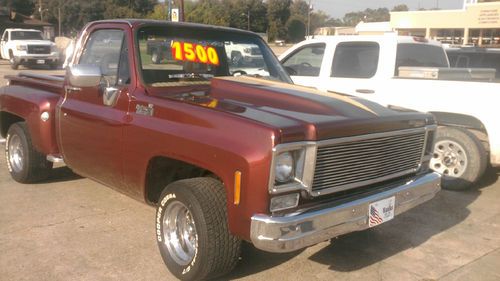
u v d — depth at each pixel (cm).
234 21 7869
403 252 477
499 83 631
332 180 365
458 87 653
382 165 400
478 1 4653
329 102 406
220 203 371
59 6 8325
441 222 556
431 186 440
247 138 346
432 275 432
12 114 652
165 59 472
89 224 515
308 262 449
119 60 474
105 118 465
